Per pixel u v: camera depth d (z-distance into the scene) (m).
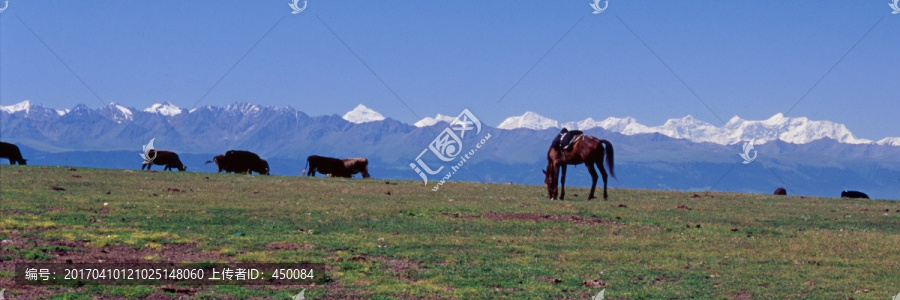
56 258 18.73
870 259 21.64
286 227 24.91
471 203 32.94
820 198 41.97
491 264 19.77
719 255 21.77
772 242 24.17
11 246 19.64
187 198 31.80
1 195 30.14
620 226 26.78
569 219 28.02
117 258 19.08
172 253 19.98
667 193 42.84
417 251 21.17
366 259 19.80
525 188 43.62
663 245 23.39
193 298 15.55
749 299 16.69
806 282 18.38
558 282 17.89
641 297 16.61
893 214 32.75
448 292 16.64
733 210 32.97
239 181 41.38
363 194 36.34
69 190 33.50
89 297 15.20
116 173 42.97
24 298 14.91
